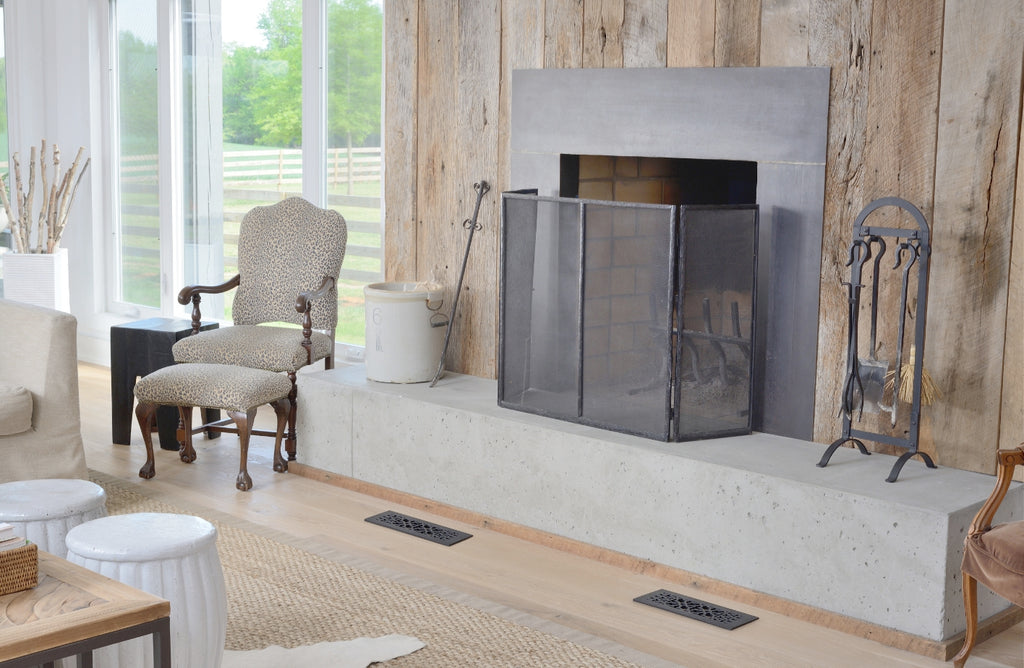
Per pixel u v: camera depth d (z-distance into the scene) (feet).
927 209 10.96
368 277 17.52
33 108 21.63
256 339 14.84
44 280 20.21
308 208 15.66
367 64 16.99
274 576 11.31
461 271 14.26
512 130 14.14
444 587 11.13
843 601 10.31
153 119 20.34
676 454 11.39
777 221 11.97
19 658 6.36
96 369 21.16
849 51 11.32
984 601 10.23
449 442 13.24
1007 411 10.66
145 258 21.01
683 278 11.53
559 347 12.66
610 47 13.15
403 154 15.31
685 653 9.79
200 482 14.39
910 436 10.75
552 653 9.69
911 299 11.16
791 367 12.03
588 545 12.10
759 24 11.95
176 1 19.66
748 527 10.87
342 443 14.33
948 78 10.71
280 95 18.38
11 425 12.48
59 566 7.59
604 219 12.12
